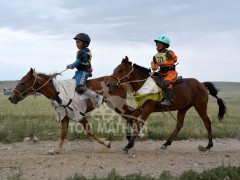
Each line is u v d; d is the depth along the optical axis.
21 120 15.84
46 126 13.99
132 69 9.95
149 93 9.74
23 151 10.40
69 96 9.73
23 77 9.76
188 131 13.72
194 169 8.45
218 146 12.04
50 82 9.77
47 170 8.02
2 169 8.02
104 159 9.13
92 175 7.69
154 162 9.02
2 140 11.67
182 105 10.48
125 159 9.21
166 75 10.10
